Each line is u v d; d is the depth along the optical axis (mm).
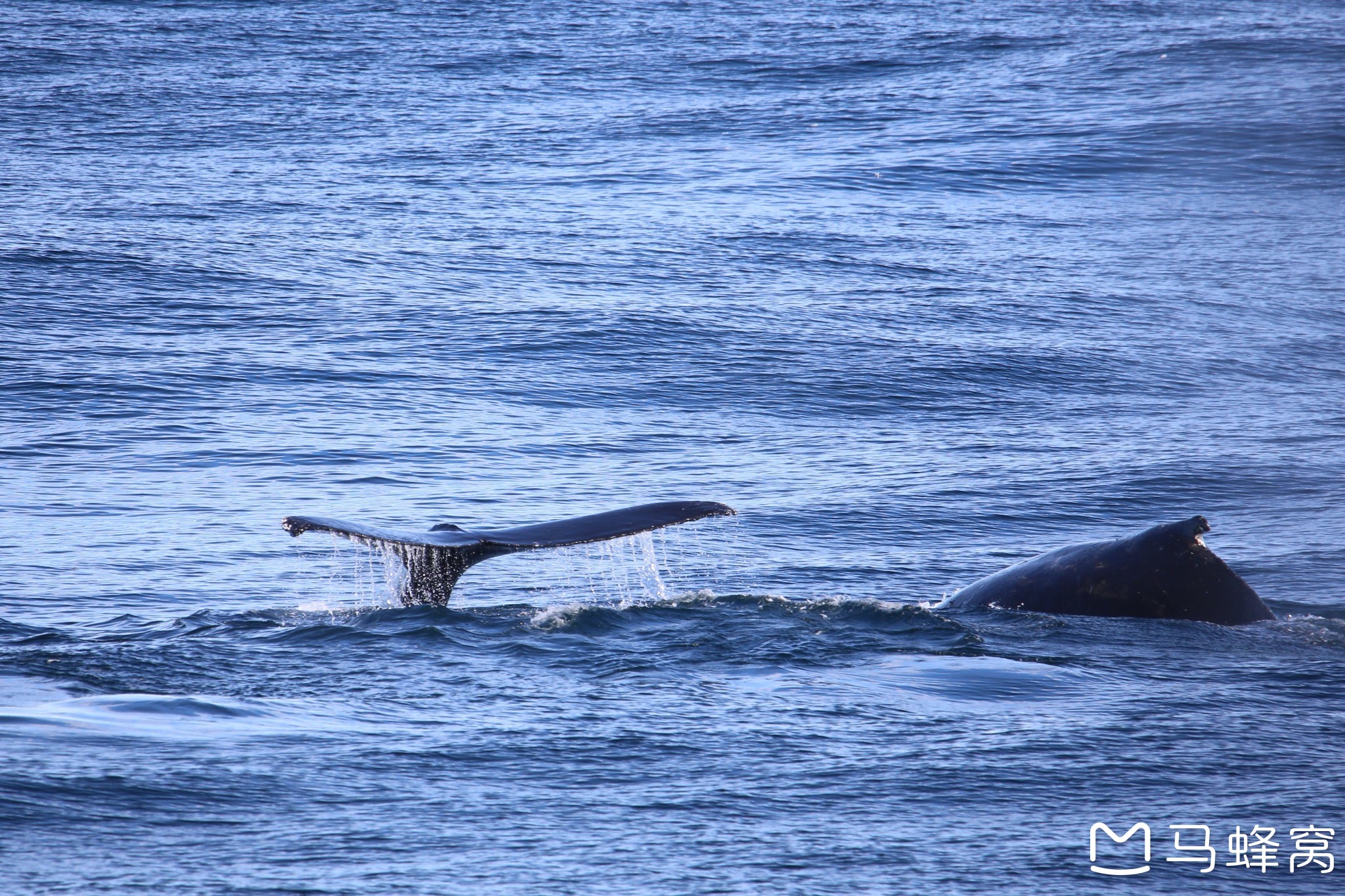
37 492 54969
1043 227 138000
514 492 56656
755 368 83750
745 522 52312
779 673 28031
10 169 145875
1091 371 85812
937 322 97625
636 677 27531
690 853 18438
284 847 18234
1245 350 93250
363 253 114938
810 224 134375
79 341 84125
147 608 39781
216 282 102312
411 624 31141
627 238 124875
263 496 55312
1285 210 149000
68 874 17125
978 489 58219
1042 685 27578
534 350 86750
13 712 23875
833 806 20422
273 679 26922
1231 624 32719
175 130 175000
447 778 21219
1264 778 22031
